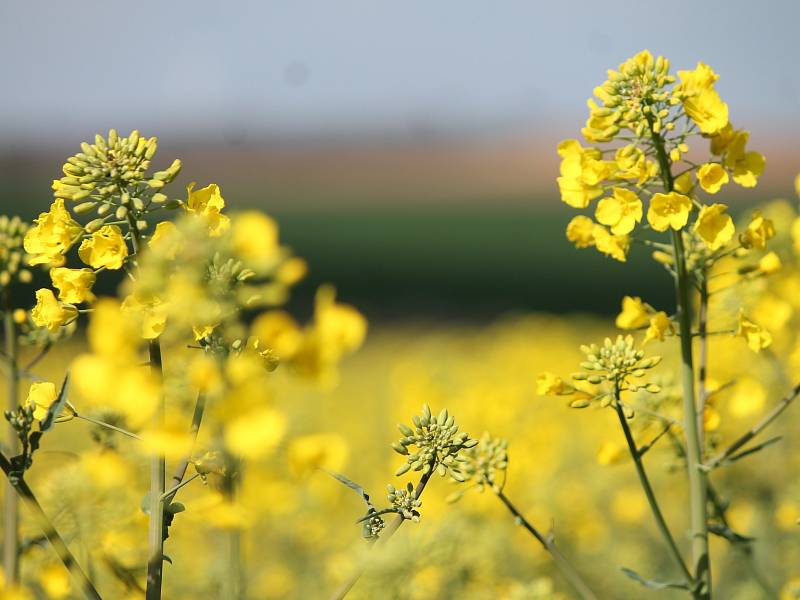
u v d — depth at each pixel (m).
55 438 5.54
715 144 2.83
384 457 7.30
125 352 1.68
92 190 2.21
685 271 2.90
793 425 5.51
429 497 4.96
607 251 2.88
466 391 6.45
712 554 5.07
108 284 20.27
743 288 3.72
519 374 9.85
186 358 1.99
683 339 2.88
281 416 1.58
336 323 1.84
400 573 3.80
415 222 60.47
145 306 1.90
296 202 71.62
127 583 2.91
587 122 2.84
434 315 27.14
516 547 5.11
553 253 42.06
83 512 3.07
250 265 1.85
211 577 3.56
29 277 3.17
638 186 2.82
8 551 2.74
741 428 5.66
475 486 2.99
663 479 5.86
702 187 2.72
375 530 2.25
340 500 5.91
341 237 51.88
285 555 5.29
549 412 6.77
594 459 7.07
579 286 30.27
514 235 52.06
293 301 29.80
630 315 2.99
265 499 2.09
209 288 1.83
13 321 3.09
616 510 6.02
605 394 2.83
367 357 15.91
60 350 12.34
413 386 6.59
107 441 2.88
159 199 2.18
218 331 1.87
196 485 3.88
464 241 49.88
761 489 5.67
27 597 2.65
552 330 14.41
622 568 2.76
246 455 1.63
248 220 1.95
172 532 3.79
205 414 2.08
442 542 4.00
